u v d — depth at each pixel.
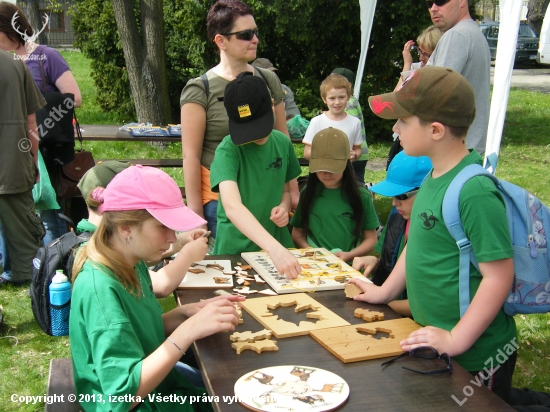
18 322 4.26
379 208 7.27
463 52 3.79
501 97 5.42
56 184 5.07
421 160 2.70
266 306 2.35
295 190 3.66
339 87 5.51
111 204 1.95
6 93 4.35
